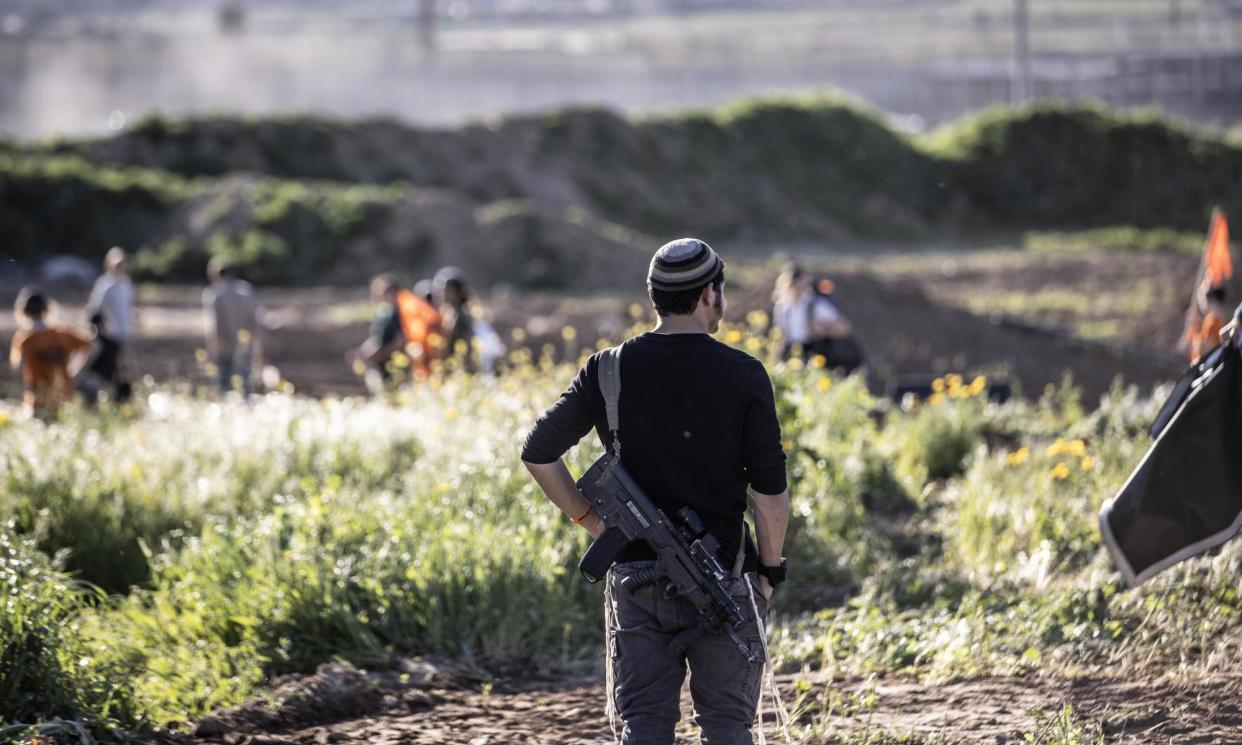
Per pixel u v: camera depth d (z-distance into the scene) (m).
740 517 14.90
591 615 27.70
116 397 54.66
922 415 43.47
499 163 199.38
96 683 20.81
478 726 21.81
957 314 84.19
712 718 14.63
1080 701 20.12
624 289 146.38
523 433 33.06
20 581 21.33
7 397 67.69
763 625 14.89
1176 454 18.08
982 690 21.41
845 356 51.06
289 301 127.50
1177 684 20.34
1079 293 125.31
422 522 28.75
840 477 34.72
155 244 151.62
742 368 14.59
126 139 183.00
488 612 26.39
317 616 25.62
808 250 196.38
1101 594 25.39
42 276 143.00
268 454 37.00
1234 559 25.42
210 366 54.31
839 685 22.66
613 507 14.52
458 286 53.09
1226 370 17.97
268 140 189.25
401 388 47.22
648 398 14.56
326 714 22.42
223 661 24.20
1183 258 152.88
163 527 31.73
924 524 34.62
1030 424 46.88
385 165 192.38
